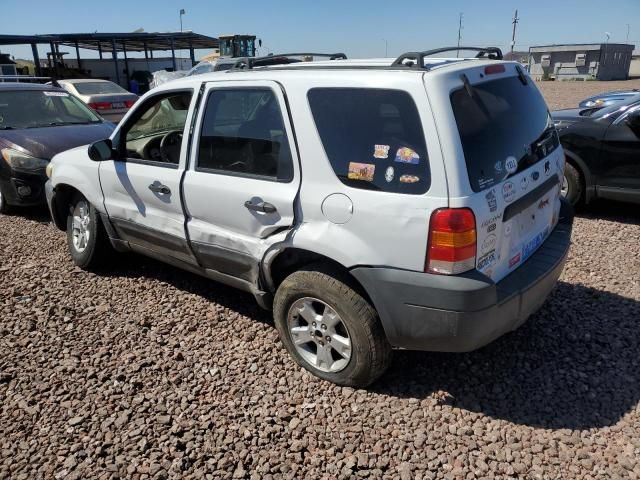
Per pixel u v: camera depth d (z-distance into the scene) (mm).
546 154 3434
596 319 3984
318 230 3076
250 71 3516
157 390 3283
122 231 4508
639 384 3252
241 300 4434
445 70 2822
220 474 2658
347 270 3059
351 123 2957
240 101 3455
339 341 3182
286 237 3203
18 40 26438
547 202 3465
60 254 5516
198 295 4535
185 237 3895
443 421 2990
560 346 3654
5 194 6738
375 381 3314
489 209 2766
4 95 7410
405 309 2850
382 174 2844
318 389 3270
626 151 6012
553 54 54062
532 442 2820
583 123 6332
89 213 4797
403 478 2615
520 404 3109
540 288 3121
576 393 3189
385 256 2848
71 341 3830
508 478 2602
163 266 5152
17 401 3188
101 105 14758
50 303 4391
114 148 4355
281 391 3264
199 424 2994
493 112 3014
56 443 2863
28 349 3730
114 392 3264
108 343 3807
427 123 2699
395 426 2959
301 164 3133
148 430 2945
